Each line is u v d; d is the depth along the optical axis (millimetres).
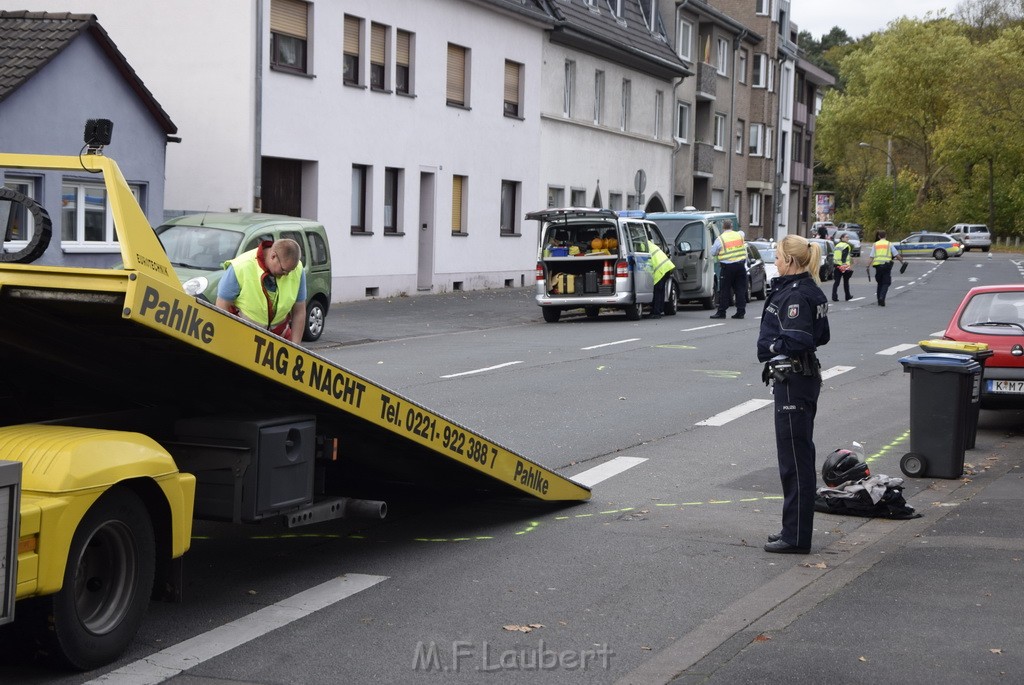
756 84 65625
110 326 5707
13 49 21891
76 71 22625
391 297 32062
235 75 26891
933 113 91688
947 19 91688
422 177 34125
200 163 27219
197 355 5895
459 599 6605
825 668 5379
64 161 5414
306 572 7121
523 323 26047
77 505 5008
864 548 7816
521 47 38469
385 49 31625
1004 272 55844
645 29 49125
